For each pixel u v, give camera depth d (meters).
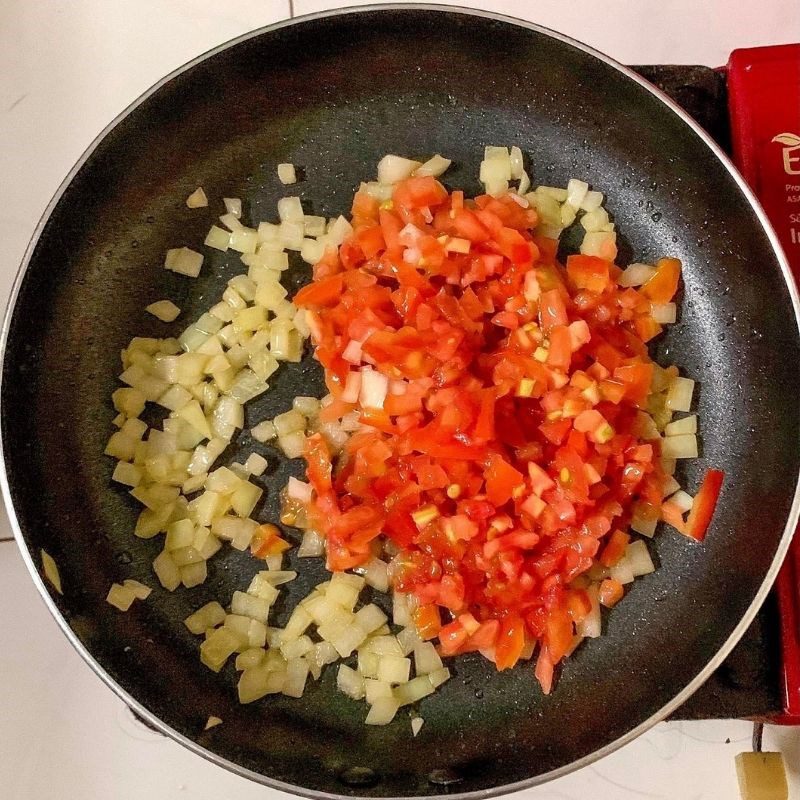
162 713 0.27
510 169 0.30
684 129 0.28
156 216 0.29
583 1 0.33
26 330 0.27
